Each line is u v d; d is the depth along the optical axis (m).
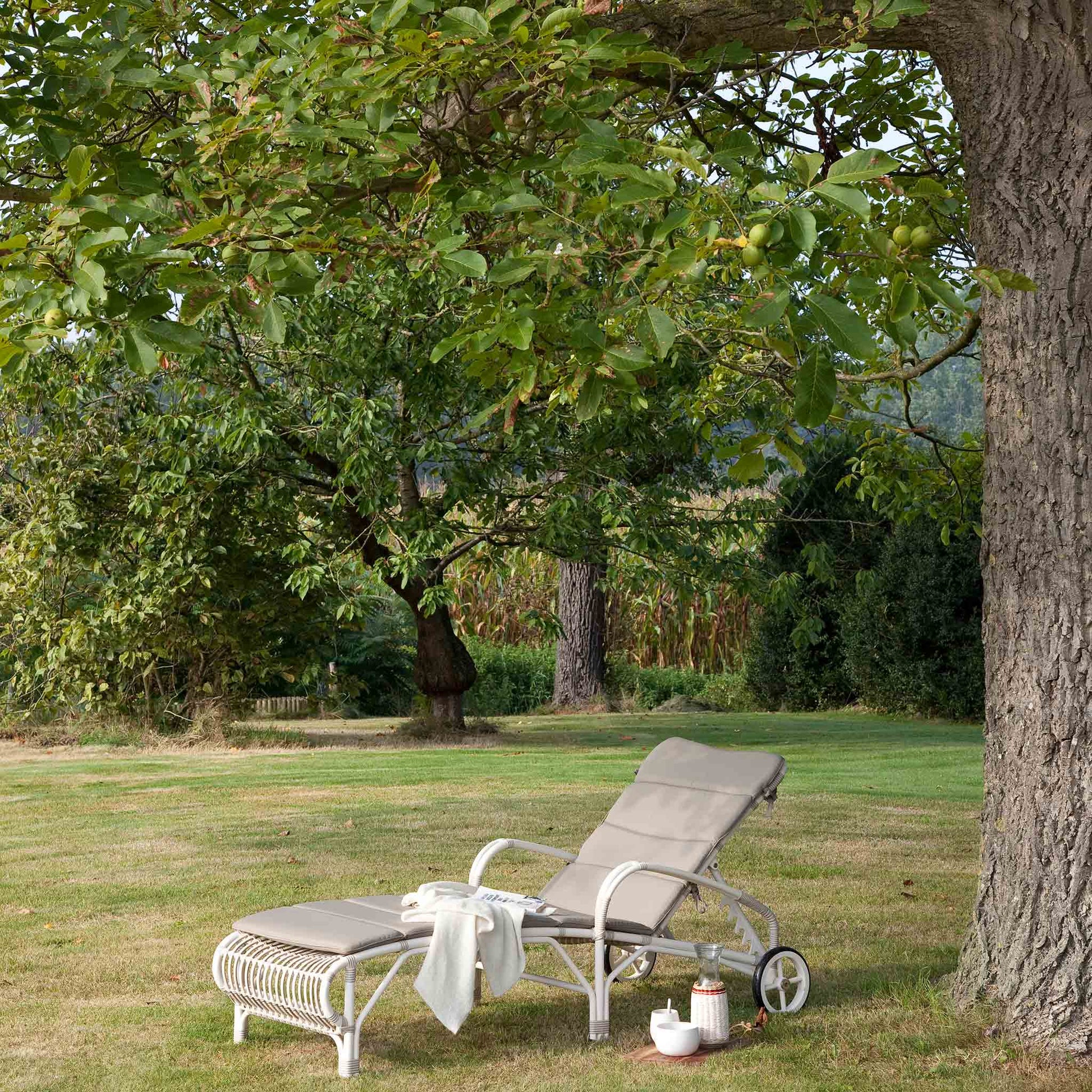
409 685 22.22
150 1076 4.31
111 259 3.44
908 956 5.66
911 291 3.04
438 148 4.47
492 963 4.44
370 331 12.41
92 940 6.04
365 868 7.61
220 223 3.37
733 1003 5.15
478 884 5.16
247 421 12.16
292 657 16.08
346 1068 4.30
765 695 21.56
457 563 15.79
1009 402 4.37
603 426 12.80
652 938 4.81
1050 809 4.30
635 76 4.77
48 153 4.03
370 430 12.07
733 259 4.79
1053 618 4.29
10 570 14.45
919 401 46.19
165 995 5.24
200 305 3.47
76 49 4.27
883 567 19.27
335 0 3.63
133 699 15.48
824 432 9.85
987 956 4.54
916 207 5.51
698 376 11.75
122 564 14.70
